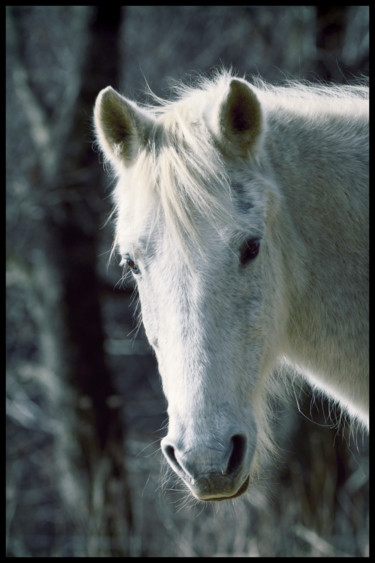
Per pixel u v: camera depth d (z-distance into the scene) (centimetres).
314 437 1269
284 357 661
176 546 1108
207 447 475
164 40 2106
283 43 1741
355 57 1508
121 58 1886
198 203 516
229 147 552
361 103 654
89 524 1220
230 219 517
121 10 1677
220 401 489
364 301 602
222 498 488
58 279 1609
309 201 604
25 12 1884
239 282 517
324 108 640
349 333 609
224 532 1049
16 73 1736
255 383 533
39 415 1964
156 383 2169
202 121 561
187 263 506
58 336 1608
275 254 575
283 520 1085
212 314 499
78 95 1630
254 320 527
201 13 2064
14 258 1667
